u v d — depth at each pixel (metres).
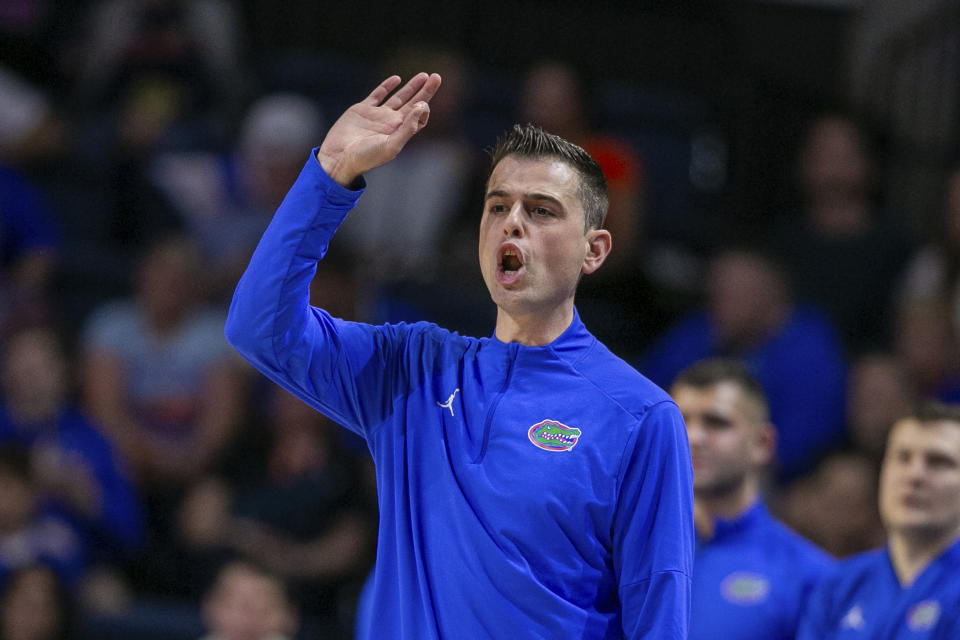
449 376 8.81
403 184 27.86
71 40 35.72
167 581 23.12
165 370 25.25
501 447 8.40
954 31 32.19
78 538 23.00
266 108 29.80
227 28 33.22
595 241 8.84
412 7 36.53
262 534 22.19
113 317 25.80
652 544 8.30
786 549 15.36
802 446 22.83
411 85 8.59
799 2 35.34
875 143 31.25
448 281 26.97
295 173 28.45
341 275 23.78
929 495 13.81
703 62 35.34
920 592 13.83
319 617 21.67
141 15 32.97
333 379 8.80
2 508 21.88
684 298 28.05
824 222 26.88
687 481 8.49
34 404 23.56
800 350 23.31
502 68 35.91
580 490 8.23
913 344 23.62
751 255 24.16
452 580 8.30
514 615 8.12
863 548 19.72
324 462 22.83
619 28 35.69
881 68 33.69
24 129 31.97
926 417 14.02
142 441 24.86
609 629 8.35
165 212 29.28
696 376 15.26
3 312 27.14
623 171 27.00
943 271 25.22
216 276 27.22
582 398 8.51
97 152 32.19
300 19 36.62
